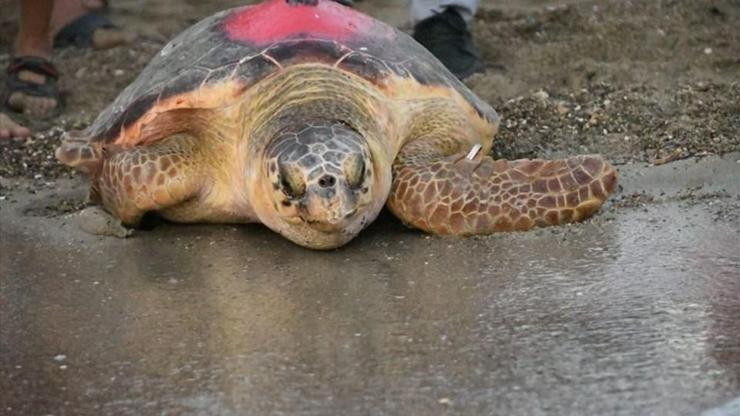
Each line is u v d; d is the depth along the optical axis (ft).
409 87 21.34
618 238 19.20
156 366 15.19
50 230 21.80
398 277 18.08
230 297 17.70
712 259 17.99
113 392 14.49
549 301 16.61
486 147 23.49
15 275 19.34
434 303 16.83
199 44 22.20
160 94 21.21
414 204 19.92
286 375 14.62
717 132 25.36
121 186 20.66
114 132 21.81
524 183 19.80
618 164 23.90
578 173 19.76
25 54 30.14
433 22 30.58
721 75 29.84
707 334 15.14
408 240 19.97
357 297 17.31
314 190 18.47
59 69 32.58
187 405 13.99
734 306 16.03
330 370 14.70
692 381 13.80
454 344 15.28
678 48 31.50
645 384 13.80
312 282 18.16
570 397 13.58
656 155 24.26
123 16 36.32
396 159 21.13
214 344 15.81
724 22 33.14
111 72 32.37
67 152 22.50
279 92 20.56
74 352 15.85
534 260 18.40
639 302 16.38
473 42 32.53
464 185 19.81
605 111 27.22
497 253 18.88
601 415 13.14
